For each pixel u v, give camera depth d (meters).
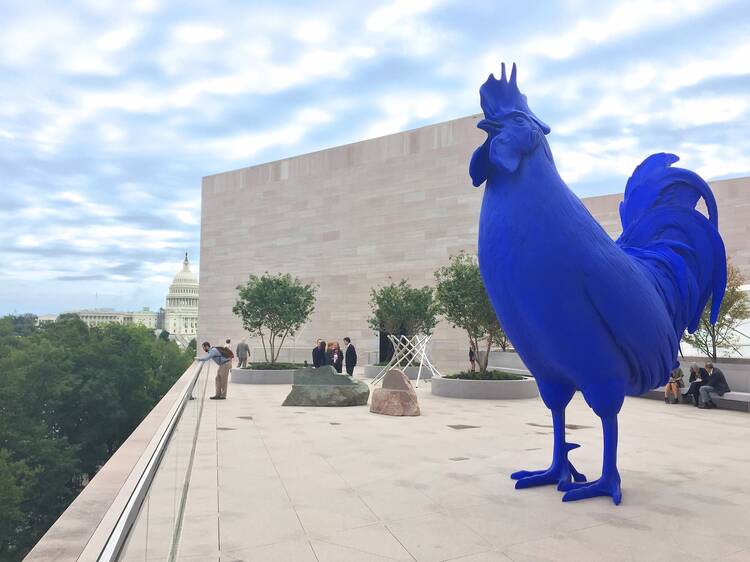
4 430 25.97
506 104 5.17
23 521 24.45
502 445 8.03
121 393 38.47
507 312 5.18
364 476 6.21
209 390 16.59
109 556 1.65
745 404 12.39
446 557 3.93
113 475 5.20
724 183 27.19
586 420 10.91
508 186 5.09
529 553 4.00
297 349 30.02
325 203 31.14
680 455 7.43
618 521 4.68
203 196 38.00
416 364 21.91
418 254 27.11
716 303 5.81
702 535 4.37
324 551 4.04
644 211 6.11
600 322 4.86
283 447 7.89
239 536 4.34
